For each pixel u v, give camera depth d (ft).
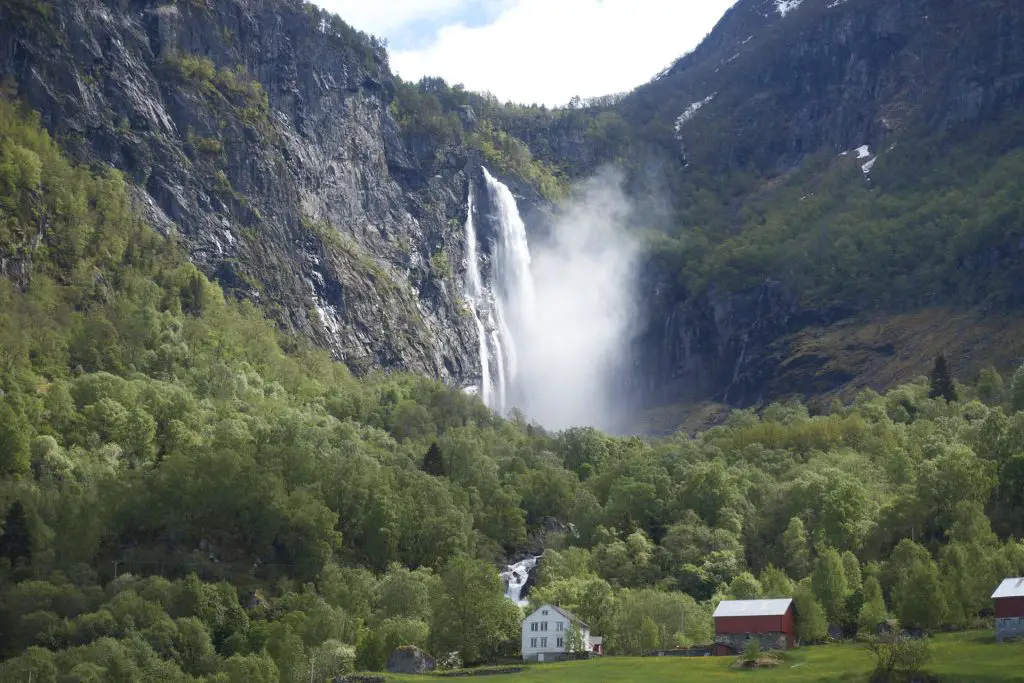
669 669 593.83
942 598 634.02
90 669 639.76
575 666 621.31
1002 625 597.52
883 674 533.96
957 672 529.04
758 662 587.68
